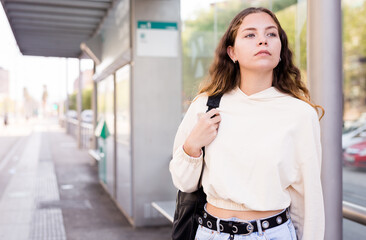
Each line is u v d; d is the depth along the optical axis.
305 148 1.32
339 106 1.82
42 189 7.45
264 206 1.32
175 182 1.51
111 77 6.51
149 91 5.02
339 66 1.83
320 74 1.82
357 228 2.24
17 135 26.19
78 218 5.39
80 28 8.06
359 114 14.48
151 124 5.04
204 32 5.57
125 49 5.29
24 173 9.44
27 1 6.01
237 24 1.44
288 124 1.33
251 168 1.34
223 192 1.37
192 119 1.52
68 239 4.49
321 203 1.33
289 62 1.50
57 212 5.71
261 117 1.36
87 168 10.23
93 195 6.90
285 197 1.34
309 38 1.86
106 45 6.88
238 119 1.39
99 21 7.27
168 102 5.08
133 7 4.95
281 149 1.31
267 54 1.36
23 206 6.08
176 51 5.09
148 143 5.02
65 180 8.44
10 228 4.91
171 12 5.07
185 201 1.55
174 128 5.09
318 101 1.82
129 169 5.14
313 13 1.83
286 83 1.48
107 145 7.08
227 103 1.44
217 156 1.38
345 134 7.94
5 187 7.65
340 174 1.82
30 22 7.32
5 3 6.19
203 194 1.53
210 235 1.42
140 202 4.99
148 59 5.01
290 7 3.30
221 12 5.24
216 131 1.40
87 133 15.05
